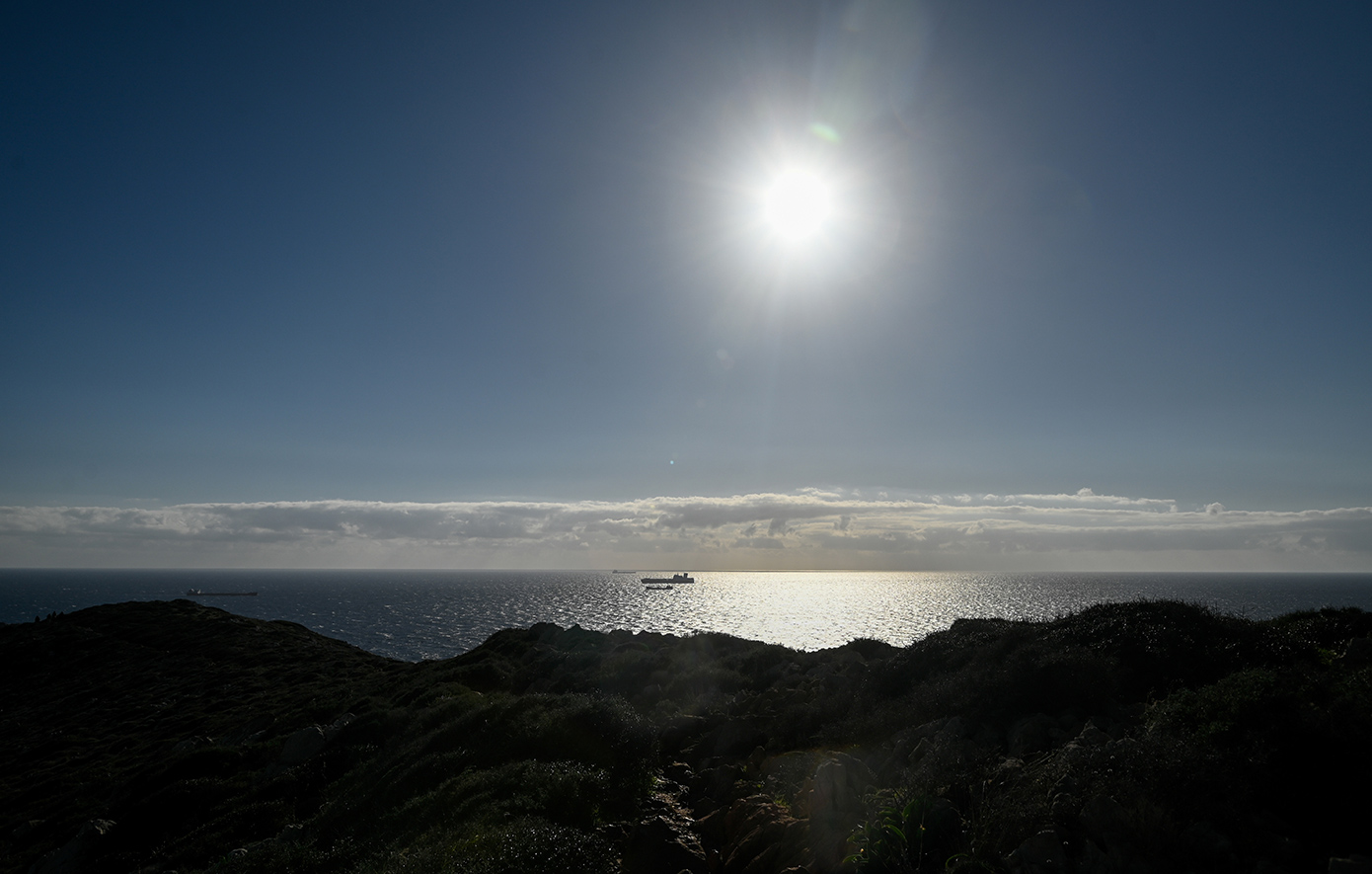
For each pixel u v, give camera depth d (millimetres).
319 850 14734
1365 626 14984
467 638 134625
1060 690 12586
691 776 15391
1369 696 9336
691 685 24234
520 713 19219
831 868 8898
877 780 11602
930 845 8758
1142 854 7398
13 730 44875
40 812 27656
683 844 10695
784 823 10641
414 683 33969
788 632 118125
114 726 42500
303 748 24719
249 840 18578
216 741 33125
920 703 14375
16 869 22297
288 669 54062
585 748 16188
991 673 13719
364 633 141625
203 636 68125
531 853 10016
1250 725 9281
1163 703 11289
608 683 26406
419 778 16672
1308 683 10273
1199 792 8000
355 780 20125
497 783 13938
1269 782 8180
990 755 10953
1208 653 14109
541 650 36250
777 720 17391
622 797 13406
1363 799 7703
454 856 10414
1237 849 7316
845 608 176125
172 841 19578
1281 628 16109
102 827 21469
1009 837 8156
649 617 155625
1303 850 7258
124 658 62531
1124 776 8430
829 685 19734
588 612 177750
